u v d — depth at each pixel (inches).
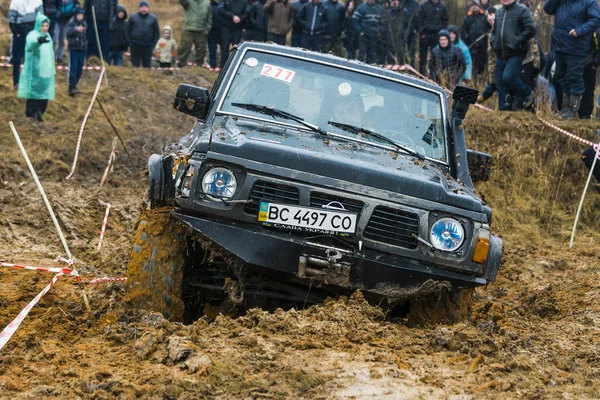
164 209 280.5
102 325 268.1
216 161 263.3
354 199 263.9
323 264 261.6
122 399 208.8
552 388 228.1
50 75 722.2
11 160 608.1
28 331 263.1
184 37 1083.9
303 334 256.5
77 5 1020.5
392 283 266.7
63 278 347.9
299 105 313.6
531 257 498.3
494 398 214.2
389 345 255.3
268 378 221.6
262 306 294.2
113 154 648.4
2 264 302.2
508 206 598.2
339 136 303.6
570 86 691.4
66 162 649.6
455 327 265.1
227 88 317.7
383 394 213.8
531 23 676.7
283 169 263.7
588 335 311.6
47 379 223.1
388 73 333.4
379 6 924.6
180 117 864.9
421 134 314.8
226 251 262.5
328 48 984.3
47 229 460.4
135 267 268.4
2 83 840.9
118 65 1092.5
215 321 268.1
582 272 460.4
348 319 263.4
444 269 269.6
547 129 650.8
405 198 266.7
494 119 669.3
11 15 794.8
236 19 1027.3
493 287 429.7
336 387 217.2
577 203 611.5
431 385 222.8
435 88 334.0
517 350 258.1
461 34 852.6
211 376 219.6
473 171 332.8
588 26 672.4
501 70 701.9
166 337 248.7
